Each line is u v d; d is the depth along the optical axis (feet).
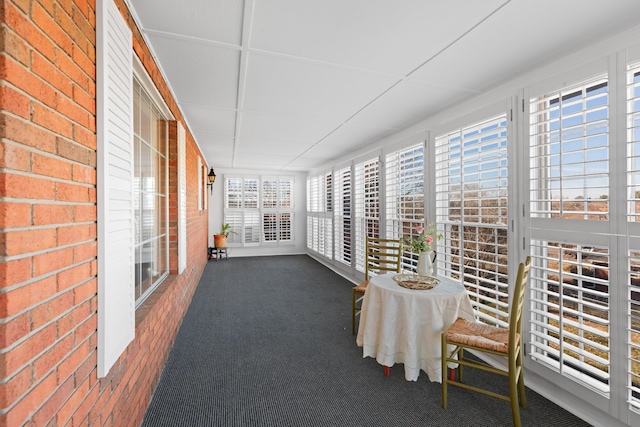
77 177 3.30
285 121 11.05
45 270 2.78
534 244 6.75
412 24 5.21
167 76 7.32
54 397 2.88
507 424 5.78
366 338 7.93
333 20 5.12
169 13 4.97
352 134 12.96
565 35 5.49
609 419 5.51
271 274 18.76
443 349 6.30
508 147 7.30
